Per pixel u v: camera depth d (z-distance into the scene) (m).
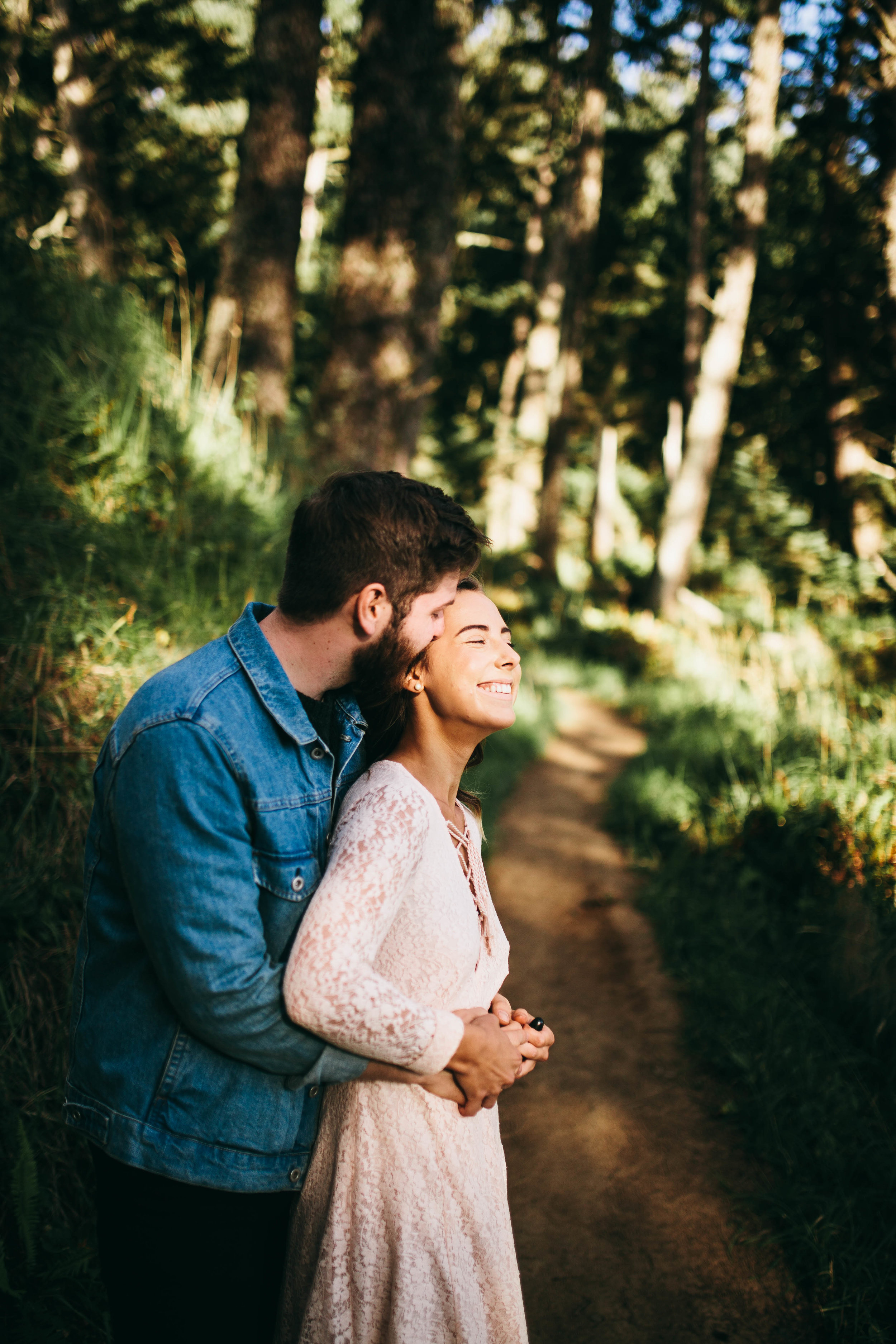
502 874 5.39
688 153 22.69
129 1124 1.22
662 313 23.62
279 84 7.56
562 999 3.96
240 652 1.27
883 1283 2.34
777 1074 3.20
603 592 20.62
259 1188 1.29
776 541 17.81
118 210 13.84
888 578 14.63
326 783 1.31
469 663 1.39
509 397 25.58
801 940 4.07
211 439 4.73
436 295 7.82
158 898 1.12
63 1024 2.25
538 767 8.25
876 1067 3.17
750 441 20.70
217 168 15.64
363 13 7.57
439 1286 1.29
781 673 7.93
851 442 17.00
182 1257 1.25
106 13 12.32
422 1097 1.32
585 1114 3.17
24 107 10.38
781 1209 2.63
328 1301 1.29
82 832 2.54
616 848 5.93
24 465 3.35
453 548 1.27
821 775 4.97
